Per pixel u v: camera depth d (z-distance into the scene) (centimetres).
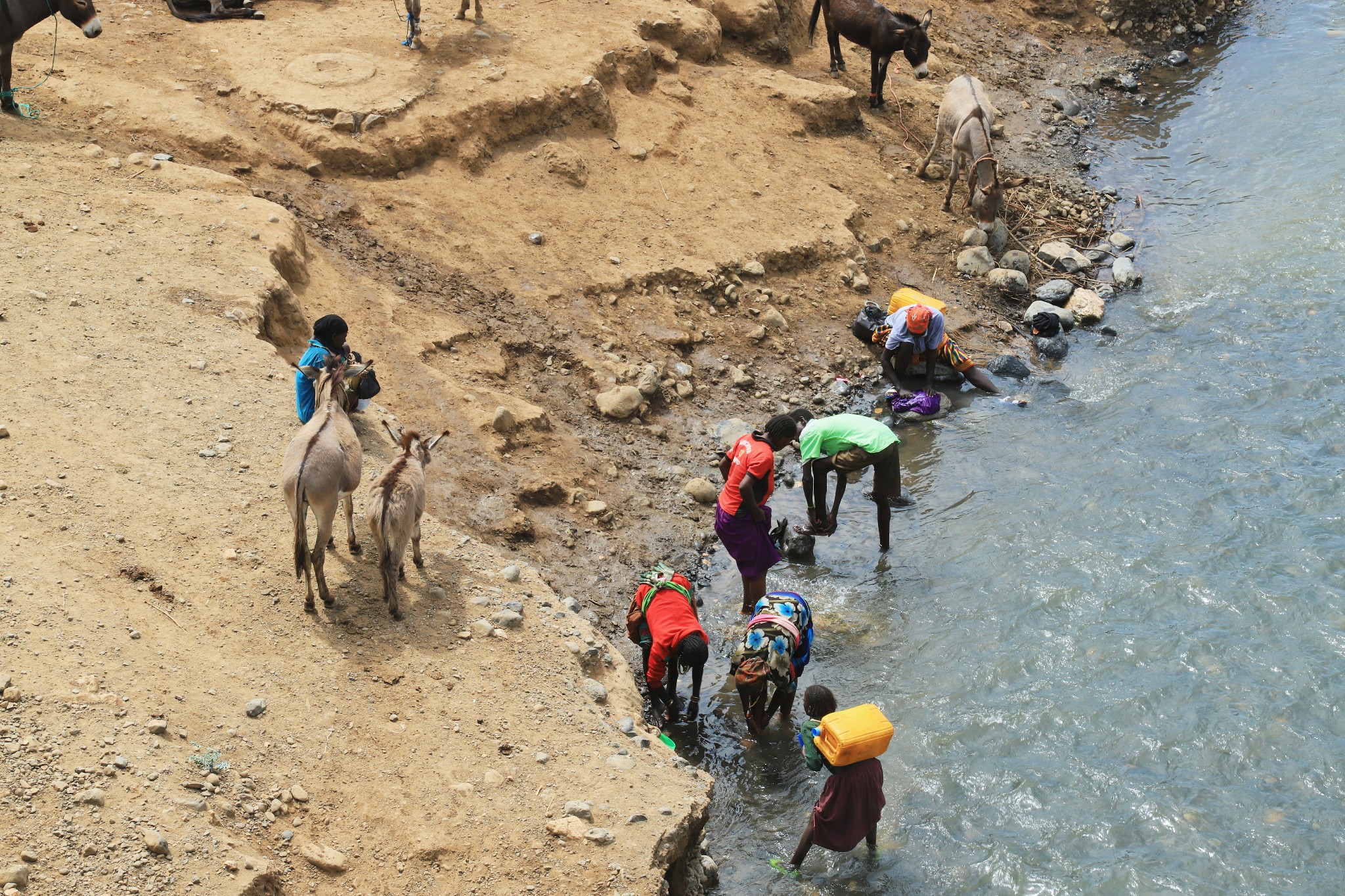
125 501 760
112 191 1107
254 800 603
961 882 710
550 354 1211
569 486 1064
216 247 1055
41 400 823
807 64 1889
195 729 626
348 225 1252
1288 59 2152
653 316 1309
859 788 693
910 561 1035
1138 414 1229
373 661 712
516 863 612
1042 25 2253
